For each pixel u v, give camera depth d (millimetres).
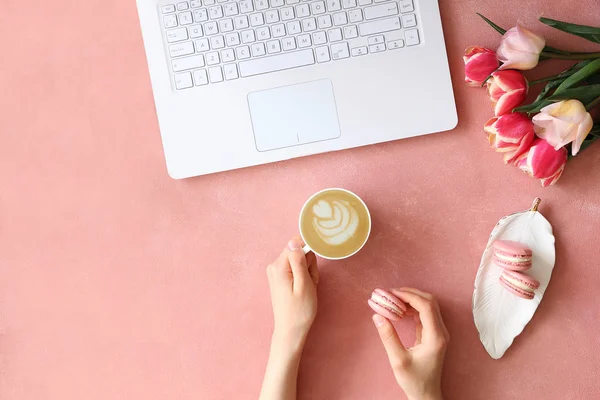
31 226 1051
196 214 1042
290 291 997
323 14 979
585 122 815
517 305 1005
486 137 1015
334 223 957
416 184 1026
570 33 935
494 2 1005
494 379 1031
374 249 1034
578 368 1023
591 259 1017
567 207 1017
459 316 1031
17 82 1043
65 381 1057
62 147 1045
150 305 1051
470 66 916
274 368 1000
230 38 987
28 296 1056
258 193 1036
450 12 1009
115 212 1047
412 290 1002
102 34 1038
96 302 1053
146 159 1043
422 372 973
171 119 1000
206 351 1050
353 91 984
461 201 1023
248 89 992
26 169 1047
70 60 1042
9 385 1059
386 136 988
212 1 984
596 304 1020
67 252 1052
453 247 1027
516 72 891
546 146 878
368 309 1039
